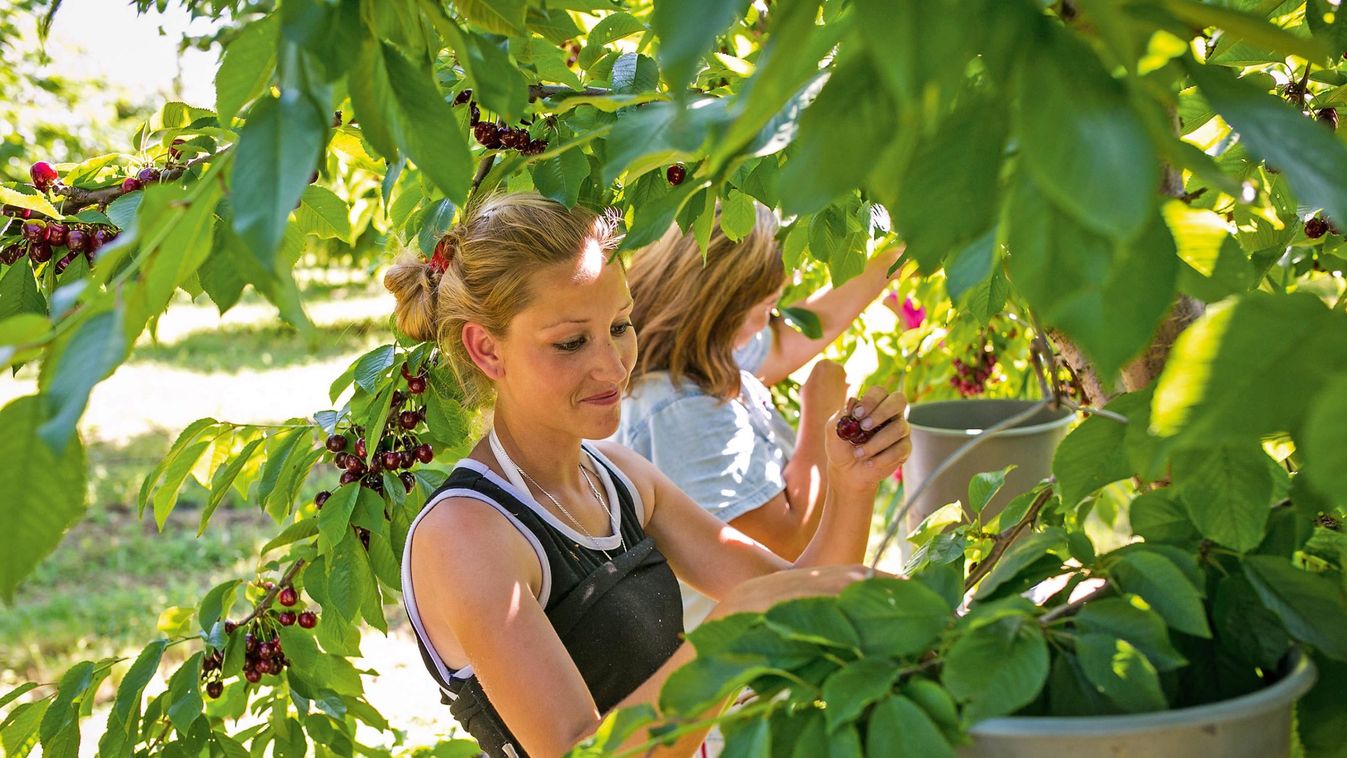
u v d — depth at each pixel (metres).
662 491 1.99
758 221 2.35
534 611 1.54
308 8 0.71
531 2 0.99
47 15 1.49
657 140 0.86
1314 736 0.81
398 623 5.16
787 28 0.49
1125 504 2.17
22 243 1.61
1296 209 1.42
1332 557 0.93
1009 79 0.50
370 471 1.88
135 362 11.88
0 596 0.62
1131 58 0.47
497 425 1.71
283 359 11.98
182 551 5.95
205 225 0.68
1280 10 1.31
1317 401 0.50
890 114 0.53
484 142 1.64
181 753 1.80
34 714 1.85
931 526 1.61
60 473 0.63
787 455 2.62
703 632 0.82
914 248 0.55
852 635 0.77
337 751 1.97
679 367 2.37
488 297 1.62
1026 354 3.07
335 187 3.29
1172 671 0.78
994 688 0.70
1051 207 0.52
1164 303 0.54
